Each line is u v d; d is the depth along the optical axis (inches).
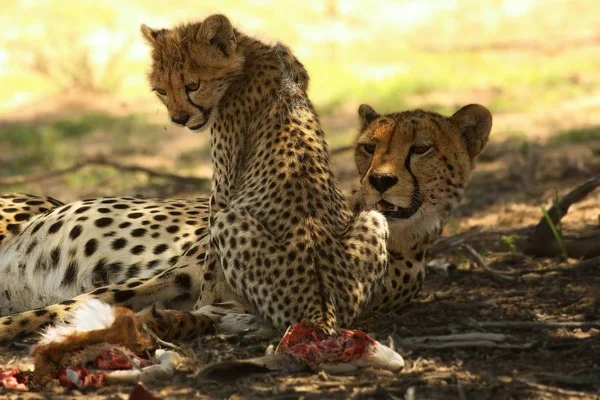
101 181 839.7
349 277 342.3
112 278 402.9
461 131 392.2
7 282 426.0
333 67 1509.6
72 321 330.3
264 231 347.9
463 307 390.6
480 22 1891.0
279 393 287.3
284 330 335.9
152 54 409.1
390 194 366.6
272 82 392.2
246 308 358.0
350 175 802.8
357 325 363.6
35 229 423.2
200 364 309.6
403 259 382.9
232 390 292.2
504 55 1609.3
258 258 342.0
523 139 879.7
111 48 1509.6
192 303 385.4
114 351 307.4
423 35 1817.2
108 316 321.4
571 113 1106.1
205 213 421.1
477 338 333.7
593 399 286.2
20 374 299.9
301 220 347.3
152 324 336.5
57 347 302.4
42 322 354.9
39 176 761.0
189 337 346.6
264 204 358.9
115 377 299.4
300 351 307.4
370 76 1459.2
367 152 382.9
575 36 1744.6
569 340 334.3
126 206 419.2
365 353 307.4
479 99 1242.0
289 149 370.0
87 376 297.7
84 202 423.2
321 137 386.0
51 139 1076.5
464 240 495.5
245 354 325.7
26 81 1395.2
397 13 1921.8
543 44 1685.5
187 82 395.5
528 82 1347.2
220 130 401.7
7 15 1594.5
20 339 351.9
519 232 509.7
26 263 421.7
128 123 1189.1
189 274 384.2
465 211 616.7
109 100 1339.8
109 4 1659.7
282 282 335.9
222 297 365.1
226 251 350.9
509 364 317.1
